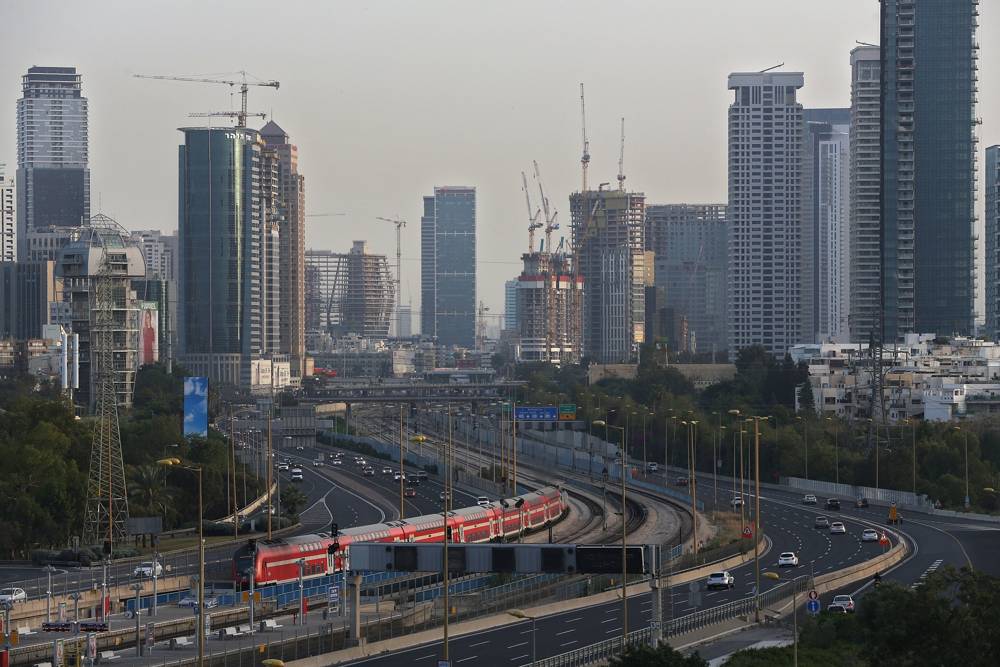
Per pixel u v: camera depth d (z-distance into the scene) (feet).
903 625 547.90
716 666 603.26
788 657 614.34
